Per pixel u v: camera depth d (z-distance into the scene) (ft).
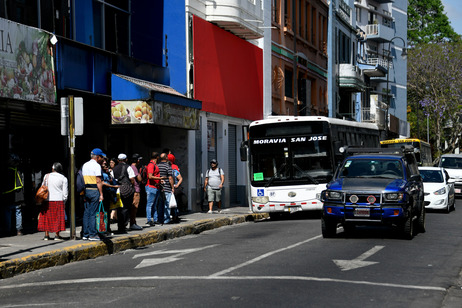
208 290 30.58
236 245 49.39
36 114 62.59
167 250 49.21
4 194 55.01
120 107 70.13
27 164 64.03
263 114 113.60
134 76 75.92
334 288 31.07
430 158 184.85
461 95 243.81
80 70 65.72
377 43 260.01
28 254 42.60
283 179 75.61
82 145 73.31
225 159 98.32
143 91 69.31
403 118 278.87
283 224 69.56
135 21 78.89
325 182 74.90
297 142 75.77
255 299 28.35
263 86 113.80
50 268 42.01
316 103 151.33
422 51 249.55
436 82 247.91
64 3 64.54
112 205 55.01
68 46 63.52
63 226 52.01
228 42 98.84
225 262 39.96
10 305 28.94
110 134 80.69
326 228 52.65
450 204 88.89
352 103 192.95
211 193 82.17
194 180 86.53
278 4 124.67
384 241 50.85
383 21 269.44
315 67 150.51
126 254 48.78
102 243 48.88
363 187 51.57
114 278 35.32
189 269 37.58
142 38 80.48
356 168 55.72
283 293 29.68
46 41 57.57
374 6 261.24
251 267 37.60
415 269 37.47
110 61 71.15
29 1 58.95
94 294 30.66
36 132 65.05
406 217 51.11
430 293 30.58
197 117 81.92
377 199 50.96
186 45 86.33
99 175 50.75
